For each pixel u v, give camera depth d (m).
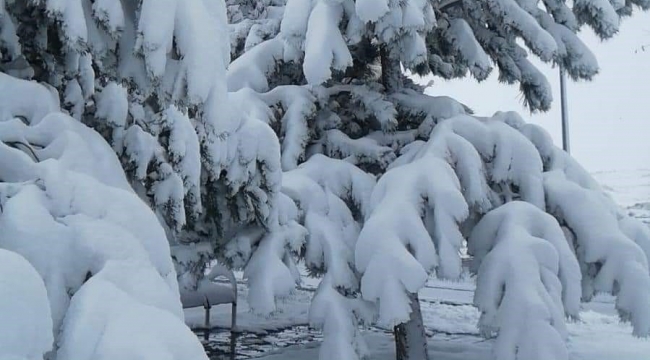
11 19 3.62
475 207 6.91
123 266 2.48
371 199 6.74
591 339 10.89
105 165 3.28
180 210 4.34
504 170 6.92
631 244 6.42
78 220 2.64
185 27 3.13
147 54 3.05
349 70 8.91
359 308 6.68
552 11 8.10
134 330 2.11
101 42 3.24
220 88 3.28
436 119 7.89
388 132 8.05
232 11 10.77
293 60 7.69
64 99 3.94
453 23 8.08
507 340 5.79
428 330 12.38
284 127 7.69
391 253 5.93
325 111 8.18
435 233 6.21
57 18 3.08
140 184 4.32
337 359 6.29
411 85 9.07
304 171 7.29
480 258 6.67
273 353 10.39
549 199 6.96
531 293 5.85
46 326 1.99
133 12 3.29
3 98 3.29
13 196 2.66
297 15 6.82
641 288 6.23
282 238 6.54
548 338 5.65
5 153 2.90
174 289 2.95
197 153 4.57
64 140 3.20
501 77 8.80
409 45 6.64
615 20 7.68
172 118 4.49
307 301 16.48
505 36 8.38
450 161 6.70
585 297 6.79
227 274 12.55
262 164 5.85
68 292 2.49
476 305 6.21
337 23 6.56
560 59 7.96
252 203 6.12
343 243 6.88
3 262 1.99
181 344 2.14
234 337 12.11
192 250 6.67
